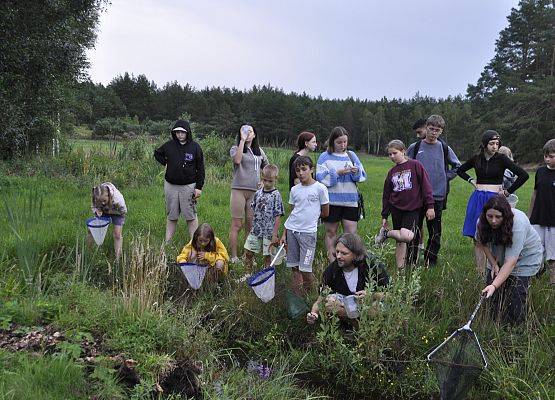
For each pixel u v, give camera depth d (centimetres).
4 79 1530
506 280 500
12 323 431
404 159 621
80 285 511
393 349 459
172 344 438
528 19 5347
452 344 406
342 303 480
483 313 500
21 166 1420
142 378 381
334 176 629
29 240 569
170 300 541
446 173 684
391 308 448
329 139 648
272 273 501
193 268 537
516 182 586
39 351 386
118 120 2975
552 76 4778
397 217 625
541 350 448
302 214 561
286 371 450
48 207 883
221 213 928
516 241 467
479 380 424
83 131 3253
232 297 540
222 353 475
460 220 1052
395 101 9056
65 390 334
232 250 682
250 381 411
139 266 543
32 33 1570
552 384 416
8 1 1484
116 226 635
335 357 449
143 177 1281
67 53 1677
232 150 680
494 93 5216
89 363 382
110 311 461
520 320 494
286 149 2075
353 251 479
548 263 586
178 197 705
